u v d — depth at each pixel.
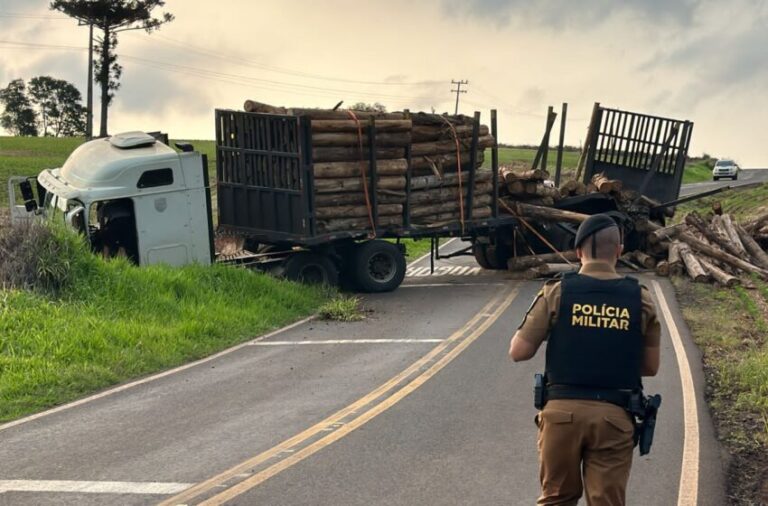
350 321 15.05
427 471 6.74
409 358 11.54
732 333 12.88
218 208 18.86
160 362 11.47
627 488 6.34
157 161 16.02
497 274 22.23
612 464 4.31
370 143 17.91
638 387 4.37
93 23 68.06
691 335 12.74
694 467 6.77
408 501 6.08
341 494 6.23
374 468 6.82
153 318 13.41
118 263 14.54
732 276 18.20
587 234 4.55
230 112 18.23
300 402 9.12
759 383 9.30
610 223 4.56
